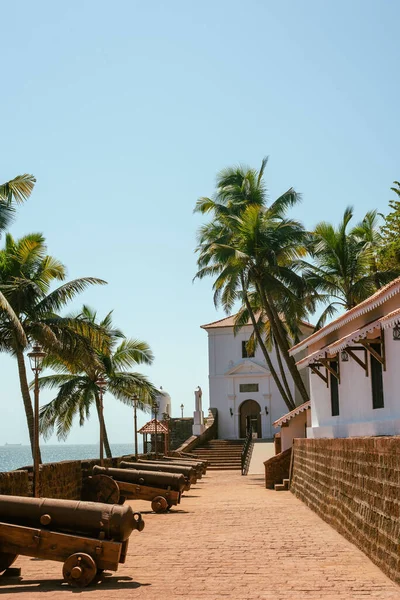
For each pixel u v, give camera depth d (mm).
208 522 18578
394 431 15211
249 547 14039
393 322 13609
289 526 17250
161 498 21141
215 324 58656
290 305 38812
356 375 18828
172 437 60094
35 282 28875
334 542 14445
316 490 20000
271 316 39562
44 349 27406
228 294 40875
